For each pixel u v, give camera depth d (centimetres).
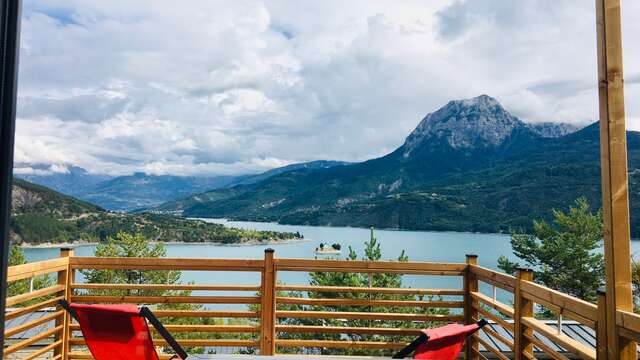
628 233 230
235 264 398
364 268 405
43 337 365
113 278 1752
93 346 280
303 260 400
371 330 402
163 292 1272
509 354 573
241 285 403
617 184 233
